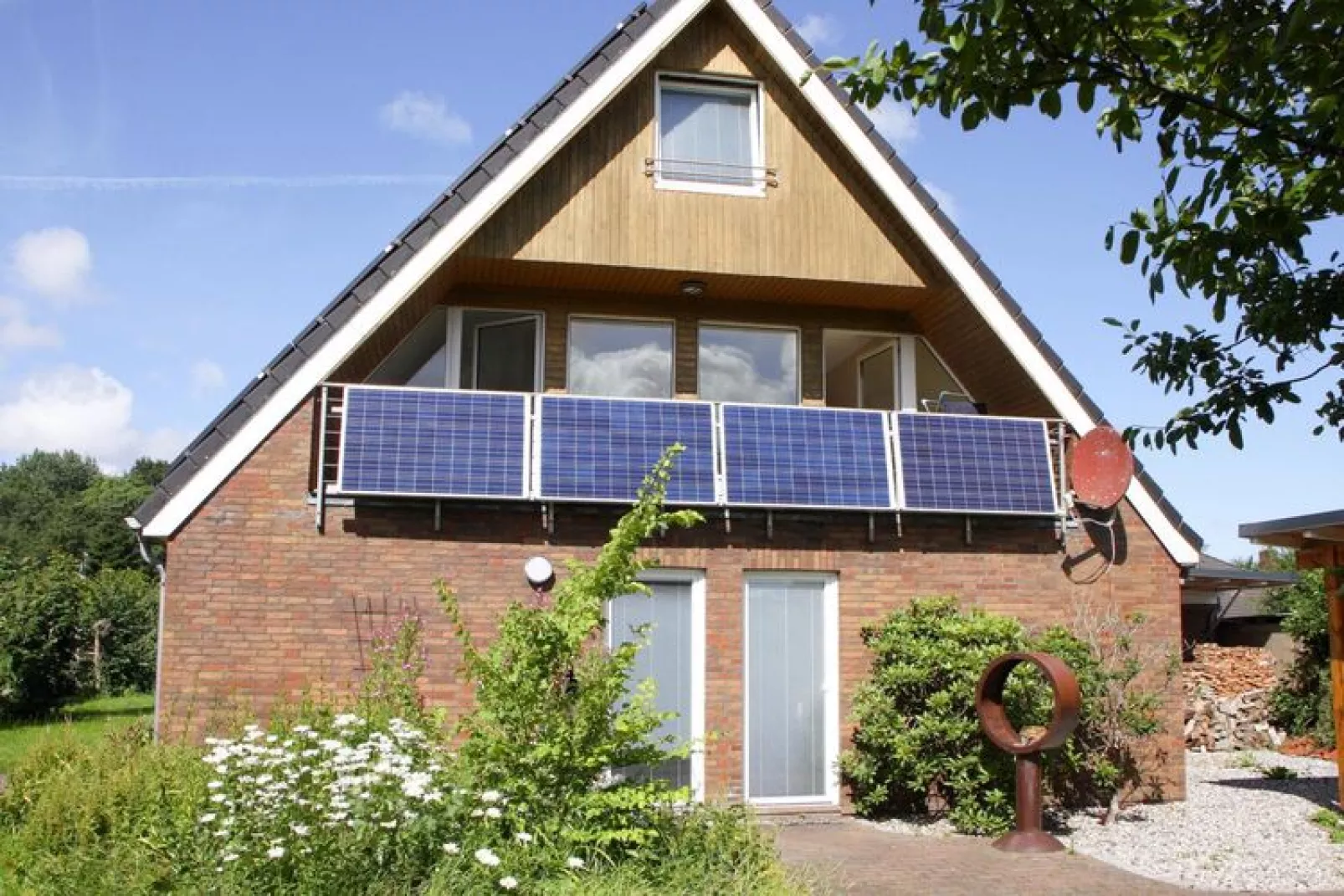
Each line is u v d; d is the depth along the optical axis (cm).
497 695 883
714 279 1400
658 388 1456
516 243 1327
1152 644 1404
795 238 1397
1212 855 1112
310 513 1224
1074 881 996
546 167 1346
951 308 1456
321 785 796
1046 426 1405
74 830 866
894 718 1235
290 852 753
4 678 2172
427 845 780
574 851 829
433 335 1421
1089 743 1315
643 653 1295
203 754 1005
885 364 1548
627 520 917
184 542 1201
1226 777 1659
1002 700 1200
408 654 1205
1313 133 500
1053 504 1376
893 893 949
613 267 1353
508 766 859
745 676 1322
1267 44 475
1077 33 501
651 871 823
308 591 1214
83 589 2469
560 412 1276
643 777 1272
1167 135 522
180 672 1185
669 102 1422
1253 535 1312
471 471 1224
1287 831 1222
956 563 1372
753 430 1319
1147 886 986
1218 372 593
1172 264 560
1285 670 2062
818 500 1303
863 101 554
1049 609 1387
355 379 1338
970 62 507
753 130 1435
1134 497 1423
